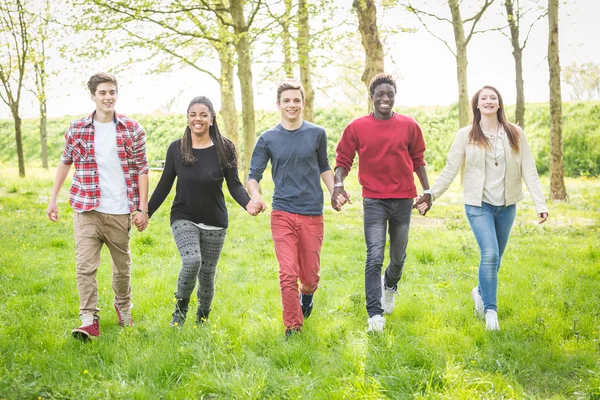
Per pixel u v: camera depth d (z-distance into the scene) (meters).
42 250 8.19
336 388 3.33
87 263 4.37
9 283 6.19
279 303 5.36
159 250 8.26
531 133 34.69
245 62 16.11
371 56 13.89
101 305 5.32
